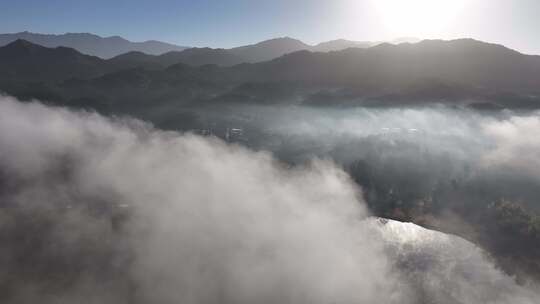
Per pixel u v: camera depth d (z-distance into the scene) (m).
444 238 160.88
